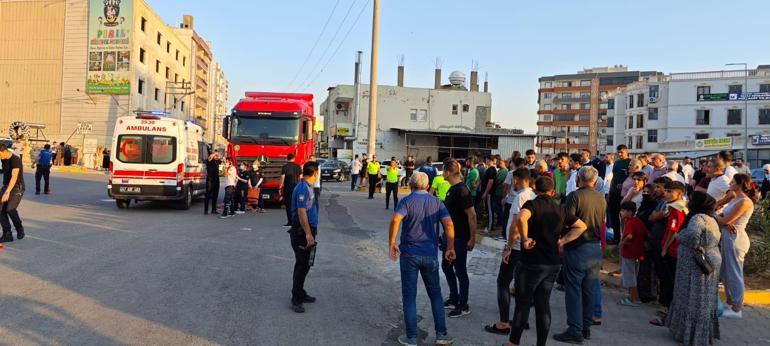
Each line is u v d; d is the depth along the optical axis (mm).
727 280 6516
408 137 54469
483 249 10562
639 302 6980
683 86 65250
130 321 5539
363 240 11352
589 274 5613
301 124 16641
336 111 61000
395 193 17531
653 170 10445
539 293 5117
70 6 46438
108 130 46156
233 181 14633
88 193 20109
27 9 46969
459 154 55094
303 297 6379
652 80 70062
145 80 49062
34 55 46875
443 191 9781
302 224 6094
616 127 78625
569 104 118438
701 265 5402
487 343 5426
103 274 7426
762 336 5855
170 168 15094
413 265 5234
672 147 62312
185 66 64125
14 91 46969
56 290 6539
